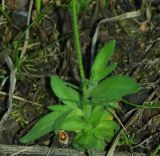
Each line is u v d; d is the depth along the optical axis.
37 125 0.47
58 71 0.55
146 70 0.55
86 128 0.48
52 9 0.60
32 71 0.55
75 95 0.48
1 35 0.59
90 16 0.60
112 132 0.48
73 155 0.48
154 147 0.49
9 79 0.54
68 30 0.58
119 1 0.62
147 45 0.58
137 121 0.51
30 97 0.53
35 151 0.48
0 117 0.51
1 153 0.48
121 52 0.57
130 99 0.52
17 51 0.54
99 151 0.48
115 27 0.60
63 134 0.49
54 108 0.48
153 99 0.52
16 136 0.50
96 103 0.47
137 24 0.60
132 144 0.49
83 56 0.56
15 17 0.60
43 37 0.58
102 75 0.47
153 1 0.61
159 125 0.51
